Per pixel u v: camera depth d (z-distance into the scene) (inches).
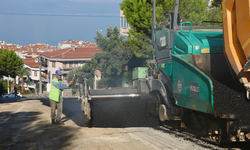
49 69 2534.5
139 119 267.9
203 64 187.0
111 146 182.5
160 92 243.6
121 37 1251.8
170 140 199.2
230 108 151.9
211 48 191.3
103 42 1213.7
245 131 145.5
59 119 285.4
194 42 195.5
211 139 186.2
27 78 2898.6
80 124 281.9
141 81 290.8
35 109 427.8
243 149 166.4
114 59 1106.1
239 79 153.6
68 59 2485.2
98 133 227.6
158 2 457.7
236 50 155.5
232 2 154.9
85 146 183.3
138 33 621.6
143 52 674.2
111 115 277.6
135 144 187.3
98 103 325.1
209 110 160.2
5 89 2372.0
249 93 148.7
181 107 215.3
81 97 277.9
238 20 148.7
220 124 169.9
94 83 1433.3
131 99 294.8
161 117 247.4
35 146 185.0
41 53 2701.8
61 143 192.5
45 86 2751.0
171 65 226.4
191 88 179.8
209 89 159.3
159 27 259.6
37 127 262.2
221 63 188.4
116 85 1261.1
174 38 222.2
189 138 203.3
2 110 424.8
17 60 2233.0
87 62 1448.1
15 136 217.8
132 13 633.0
